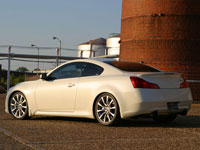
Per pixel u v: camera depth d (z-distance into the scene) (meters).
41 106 7.90
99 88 7.04
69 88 7.51
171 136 5.74
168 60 17.03
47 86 7.84
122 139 5.40
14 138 5.38
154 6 17.19
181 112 7.20
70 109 7.51
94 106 7.19
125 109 6.72
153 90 6.71
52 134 5.80
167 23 17.00
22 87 8.14
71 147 4.75
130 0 18.14
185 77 16.95
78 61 7.71
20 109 8.12
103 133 5.98
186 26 16.88
